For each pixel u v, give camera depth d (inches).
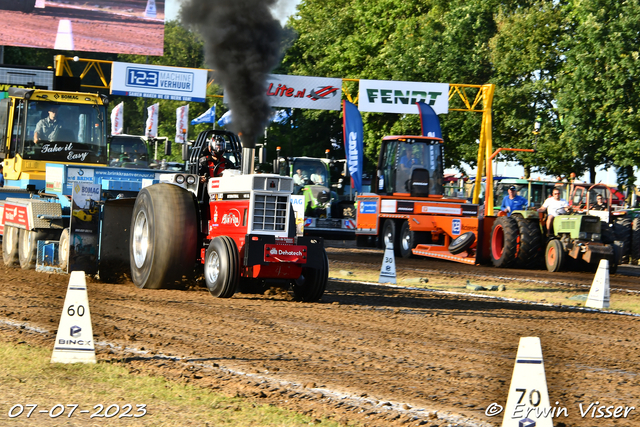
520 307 850.1
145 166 1565.0
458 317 741.3
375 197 1838.1
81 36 3056.1
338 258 1535.4
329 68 3169.3
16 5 2984.7
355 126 2018.9
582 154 2429.9
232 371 472.4
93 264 886.4
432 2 3078.2
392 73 2829.7
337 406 404.2
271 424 367.6
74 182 874.8
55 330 580.7
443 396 434.0
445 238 1616.6
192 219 828.0
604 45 2313.0
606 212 1680.6
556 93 2598.4
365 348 562.3
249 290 861.2
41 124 1122.7
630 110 2292.1
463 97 2126.0
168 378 448.1
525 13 2706.7
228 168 880.3
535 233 1421.0
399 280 1125.7
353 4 3230.8
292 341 577.3
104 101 1162.6
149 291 819.4
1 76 1796.3
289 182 789.2
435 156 1841.8
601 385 476.4
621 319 789.2
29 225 968.3
